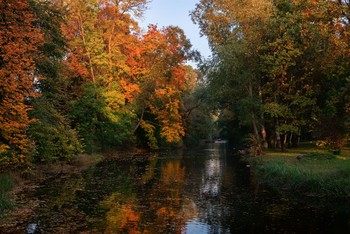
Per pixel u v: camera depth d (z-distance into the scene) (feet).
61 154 89.40
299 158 84.99
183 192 58.80
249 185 65.26
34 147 67.15
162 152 161.58
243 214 44.01
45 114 75.66
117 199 52.95
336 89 100.37
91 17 131.03
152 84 158.40
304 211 45.21
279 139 119.96
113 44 140.87
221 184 66.74
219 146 224.53
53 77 81.25
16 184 64.54
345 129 84.64
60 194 56.54
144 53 158.61
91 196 55.16
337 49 82.69
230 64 105.81
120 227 38.42
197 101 216.13
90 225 39.06
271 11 106.22
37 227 38.11
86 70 125.49
